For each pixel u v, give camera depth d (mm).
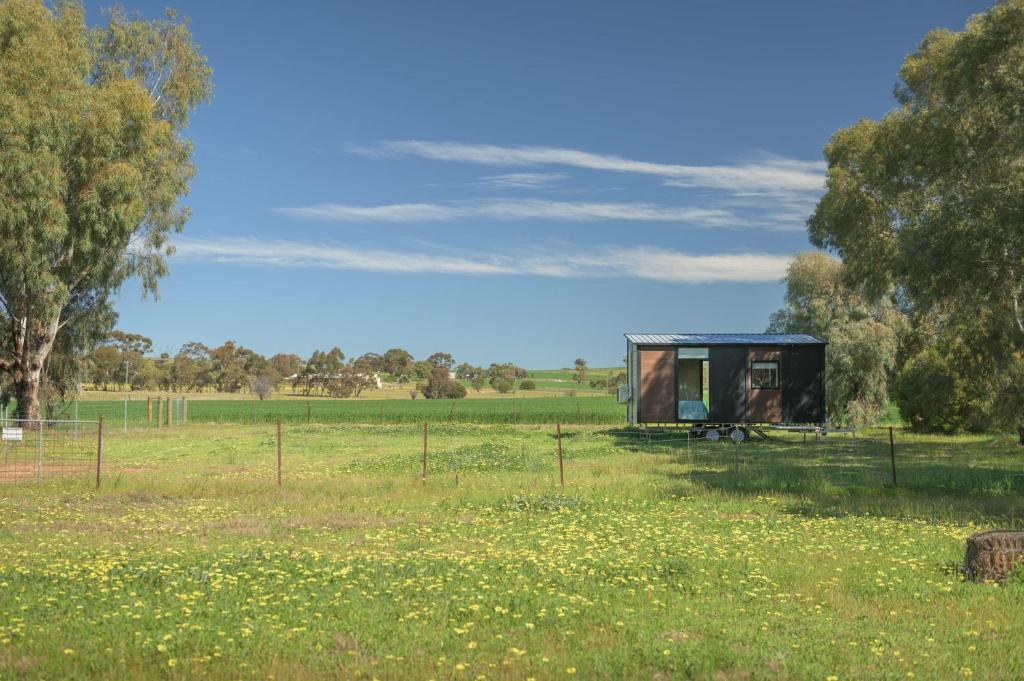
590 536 14312
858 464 28203
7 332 47562
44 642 8266
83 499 19688
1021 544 11133
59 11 46781
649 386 43219
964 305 38469
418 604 9766
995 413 41219
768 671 7590
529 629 8812
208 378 164750
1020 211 30094
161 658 7875
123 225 44500
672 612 9516
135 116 45688
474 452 31453
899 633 8773
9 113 41125
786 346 43219
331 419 66375
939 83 40375
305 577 11117
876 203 46031
